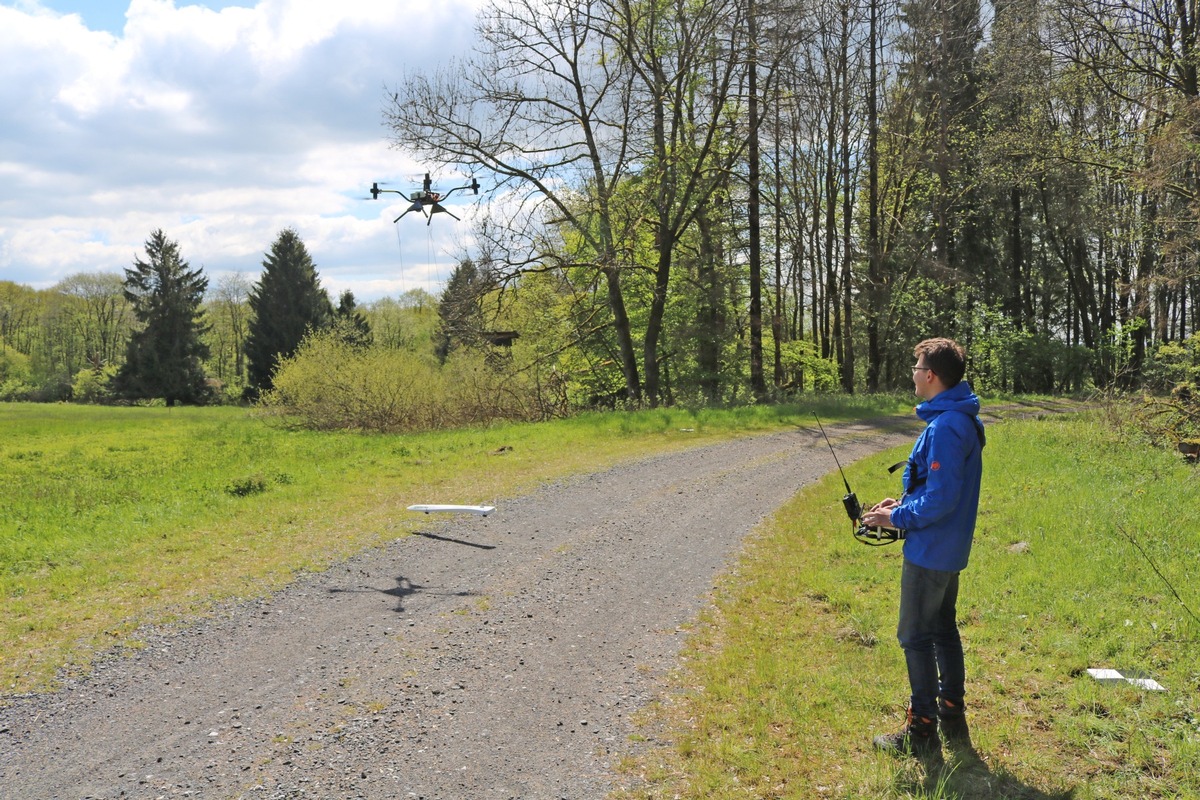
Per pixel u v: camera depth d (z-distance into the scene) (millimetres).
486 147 20359
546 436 15539
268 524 8406
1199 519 7047
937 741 3641
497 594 6148
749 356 28500
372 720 4070
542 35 20391
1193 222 14219
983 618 5273
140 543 7656
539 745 3811
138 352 55125
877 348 30312
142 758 3699
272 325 53688
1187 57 15805
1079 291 36375
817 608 5777
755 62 20859
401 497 9828
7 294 79750
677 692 4391
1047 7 17641
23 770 3602
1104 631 4902
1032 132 19250
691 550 7430
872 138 27984
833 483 10398
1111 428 11844
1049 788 3320
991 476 9797
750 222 24797
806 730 3908
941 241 29359
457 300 21141
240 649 5047
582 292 24812
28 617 5637
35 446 18984
